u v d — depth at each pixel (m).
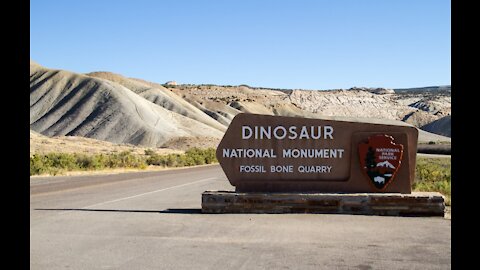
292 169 15.92
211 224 13.12
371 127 15.74
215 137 124.81
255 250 10.07
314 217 14.23
